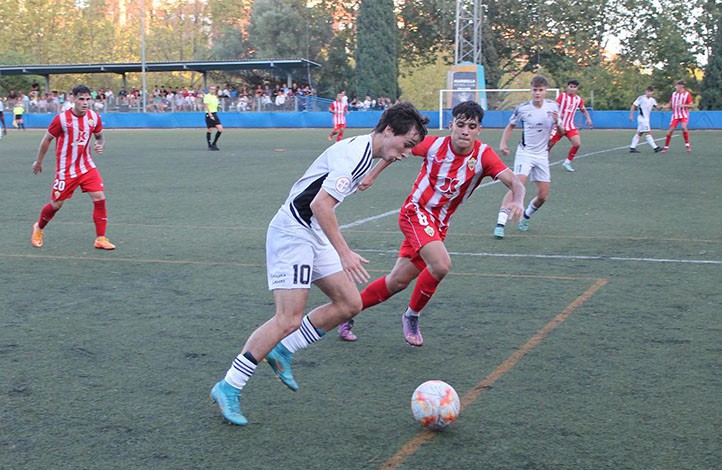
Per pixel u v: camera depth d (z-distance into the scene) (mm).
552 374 4469
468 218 10336
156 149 25047
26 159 21625
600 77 45844
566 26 47938
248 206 11719
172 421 3865
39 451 3527
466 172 4961
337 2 55531
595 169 17062
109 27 72688
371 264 7555
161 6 78562
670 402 4035
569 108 16531
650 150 22609
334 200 3643
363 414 3934
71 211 11352
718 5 45281
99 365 4699
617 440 3582
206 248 8406
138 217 10711
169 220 10414
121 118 42156
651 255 7820
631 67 47438
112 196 13031
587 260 7598
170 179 15789
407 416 3902
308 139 30375
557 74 48844
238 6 69188
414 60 54375
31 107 46906
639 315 5652
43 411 3994
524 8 48312
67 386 4348
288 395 4211
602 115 35875
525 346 4984
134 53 72125
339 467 3344
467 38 47781
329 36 55562
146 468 3354
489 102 40594
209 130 24516
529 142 9016
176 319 5684
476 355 4832
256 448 3549
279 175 16469
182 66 46812
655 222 9914
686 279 6762
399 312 5859
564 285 6590
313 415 3928
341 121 28375
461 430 3719
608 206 11414
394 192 13336
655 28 46656
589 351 4867
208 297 6320
